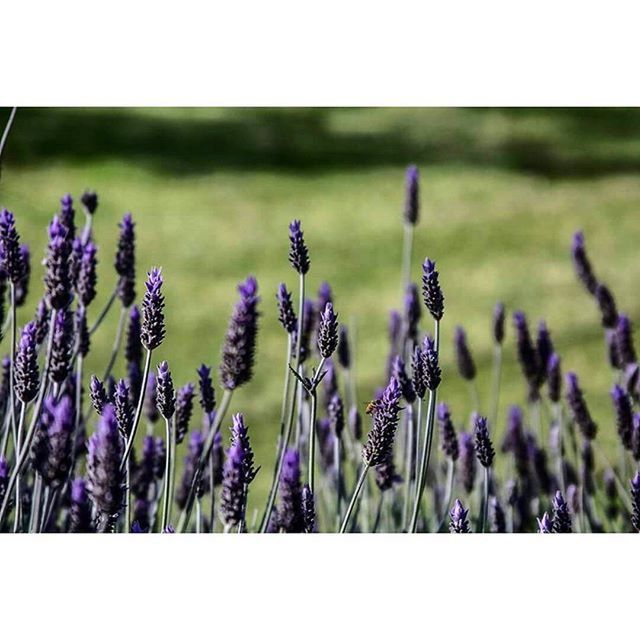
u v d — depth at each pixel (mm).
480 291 12094
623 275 12242
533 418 4602
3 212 2684
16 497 2797
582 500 3977
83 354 3229
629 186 14453
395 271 12820
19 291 3293
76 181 13812
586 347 10445
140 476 3514
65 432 2152
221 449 3426
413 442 3811
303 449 3986
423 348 2830
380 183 15164
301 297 3047
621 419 3623
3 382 3477
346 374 4262
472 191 14758
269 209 14250
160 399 2678
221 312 11148
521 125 16109
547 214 13805
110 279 10531
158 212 13656
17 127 14836
